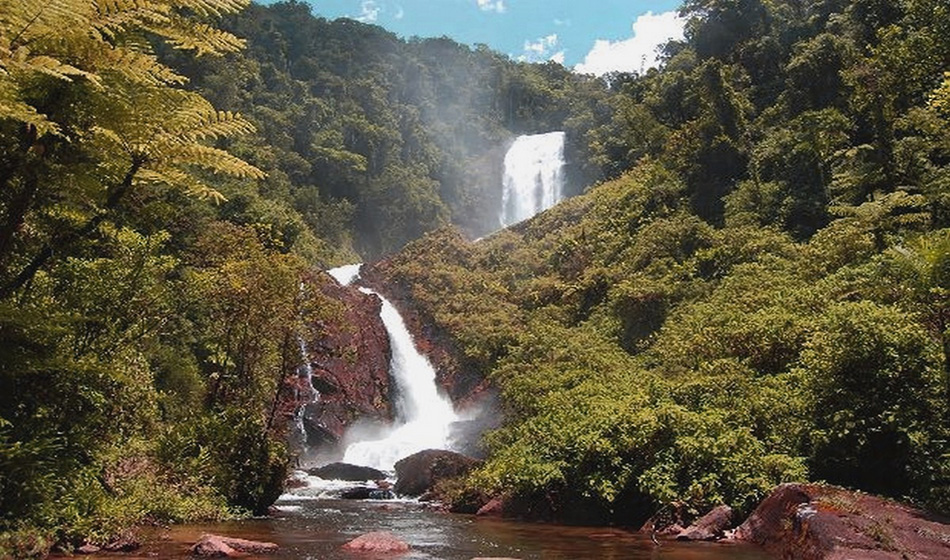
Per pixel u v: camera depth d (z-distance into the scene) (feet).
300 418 84.07
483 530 37.60
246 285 49.16
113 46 22.79
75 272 32.01
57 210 26.40
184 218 68.59
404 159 210.59
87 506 27.66
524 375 65.92
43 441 24.35
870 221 61.62
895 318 36.47
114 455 35.45
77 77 20.95
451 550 30.22
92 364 26.18
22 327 24.30
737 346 49.90
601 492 39.60
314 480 67.15
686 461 38.37
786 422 39.75
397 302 116.47
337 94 210.38
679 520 36.04
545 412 51.16
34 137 21.68
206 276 48.98
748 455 37.04
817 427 37.24
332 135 187.01
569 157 200.75
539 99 259.60
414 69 251.19
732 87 110.11
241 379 50.88
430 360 106.63
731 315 56.29
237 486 42.83
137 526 32.32
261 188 144.87
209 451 42.73
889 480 35.86
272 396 65.05
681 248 87.20
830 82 98.37
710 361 49.57
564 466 42.09
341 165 181.06
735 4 127.03
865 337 35.88
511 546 31.63
